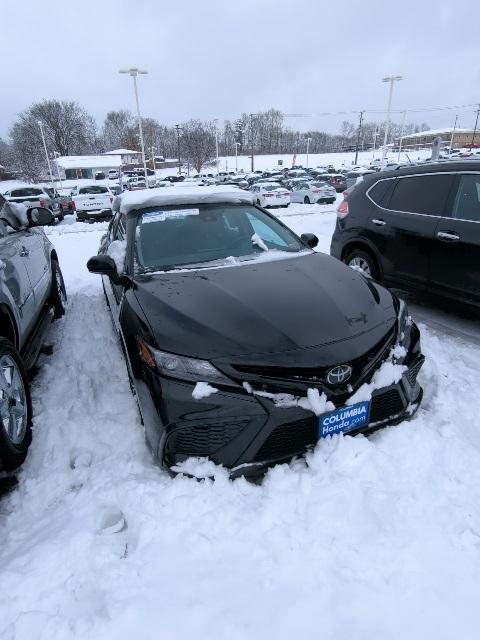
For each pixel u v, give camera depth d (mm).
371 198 5348
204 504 2223
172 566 1951
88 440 2924
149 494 2324
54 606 1822
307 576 1873
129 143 99500
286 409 2254
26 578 1951
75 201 19781
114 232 4305
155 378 2350
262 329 2389
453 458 2486
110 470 2631
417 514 2150
